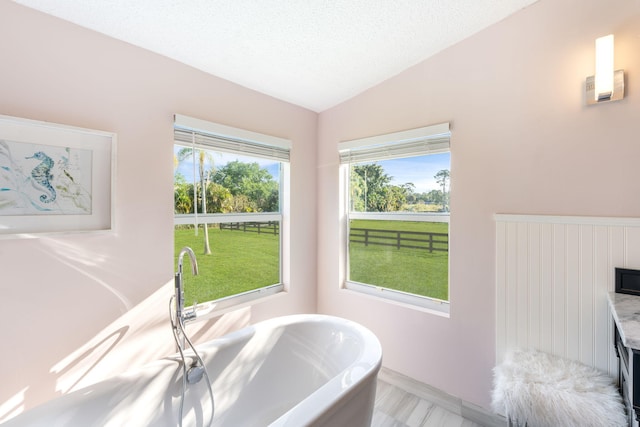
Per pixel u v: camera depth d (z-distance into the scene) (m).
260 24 1.52
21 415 1.04
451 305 1.93
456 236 1.91
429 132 2.00
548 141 1.60
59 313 1.37
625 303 1.25
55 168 1.35
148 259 1.66
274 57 1.83
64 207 1.38
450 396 1.92
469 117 1.86
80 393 1.17
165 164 1.72
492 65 1.77
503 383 1.41
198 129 1.87
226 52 1.74
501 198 1.75
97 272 1.48
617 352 1.34
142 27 1.48
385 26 1.65
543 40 1.61
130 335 1.59
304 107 2.57
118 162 1.54
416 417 1.85
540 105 1.62
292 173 2.49
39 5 1.29
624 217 1.40
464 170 1.88
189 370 1.45
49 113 1.34
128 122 1.58
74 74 1.41
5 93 1.24
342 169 2.57
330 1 1.41
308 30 1.61
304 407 1.10
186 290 1.91
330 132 2.60
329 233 2.62
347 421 1.22
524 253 1.66
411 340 2.11
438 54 1.98
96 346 1.48
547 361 1.49
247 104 2.16
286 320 1.88
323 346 1.85
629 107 1.40
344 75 2.12
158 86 1.70
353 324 1.82
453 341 1.92
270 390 1.73
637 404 0.92
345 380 1.27
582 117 1.51
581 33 1.51
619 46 1.42
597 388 1.30
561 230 1.55
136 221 1.61
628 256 1.39
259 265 2.37
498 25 1.75
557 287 1.56
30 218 1.29
